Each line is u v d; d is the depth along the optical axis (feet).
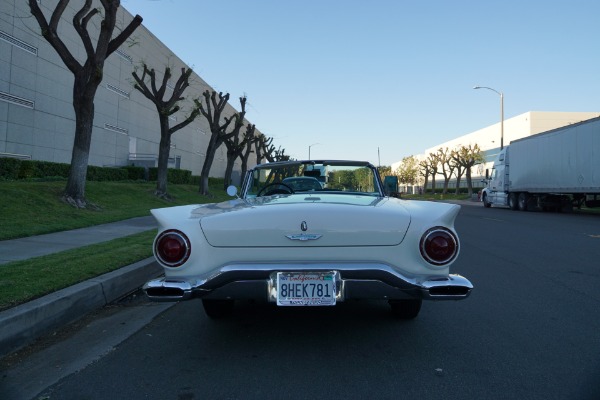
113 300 19.52
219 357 12.88
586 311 17.44
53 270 19.83
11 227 33.53
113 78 111.24
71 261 22.15
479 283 22.39
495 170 103.45
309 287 11.66
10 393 10.73
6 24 74.33
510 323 15.94
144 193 72.13
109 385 11.12
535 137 81.71
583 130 67.51
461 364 12.31
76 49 92.84
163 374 11.74
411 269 11.96
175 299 11.76
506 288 21.31
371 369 11.98
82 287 17.49
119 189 68.69
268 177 19.36
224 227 11.92
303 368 12.06
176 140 150.51
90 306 17.76
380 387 10.93
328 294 11.64
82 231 35.88
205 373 11.78
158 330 15.38
